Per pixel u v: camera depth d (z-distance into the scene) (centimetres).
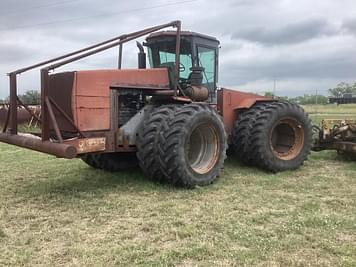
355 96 3086
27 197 575
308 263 353
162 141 591
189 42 708
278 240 405
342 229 435
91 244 400
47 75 545
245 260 358
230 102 767
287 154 770
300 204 532
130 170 750
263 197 569
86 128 571
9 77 612
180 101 674
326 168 782
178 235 421
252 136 730
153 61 736
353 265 346
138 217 483
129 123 616
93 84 577
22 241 409
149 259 363
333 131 855
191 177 608
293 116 762
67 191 607
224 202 545
